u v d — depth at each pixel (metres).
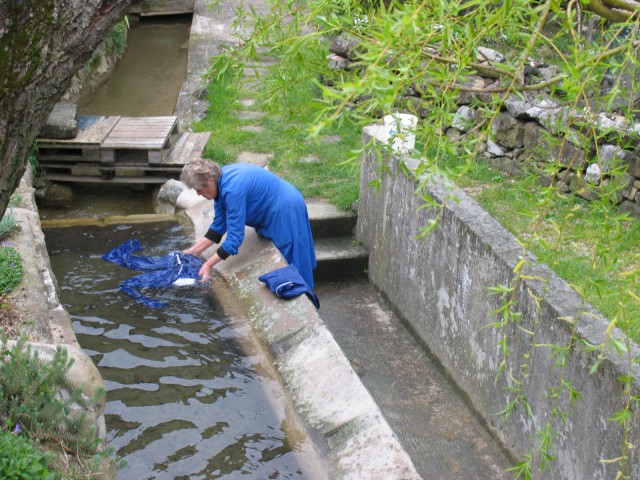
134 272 5.71
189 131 9.07
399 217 6.34
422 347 6.16
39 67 2.20
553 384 4.33
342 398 4.23
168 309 5.27
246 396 4.44
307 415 4.23
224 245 5.49
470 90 2.46
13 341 3.94
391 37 1.79
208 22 13.80
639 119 6.38
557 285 4.52
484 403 5.19
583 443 4.12
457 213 5.40
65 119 7.81
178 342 4.92
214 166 5.37
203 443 4.05
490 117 2.46
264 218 5.79
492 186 7.09
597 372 3.92
